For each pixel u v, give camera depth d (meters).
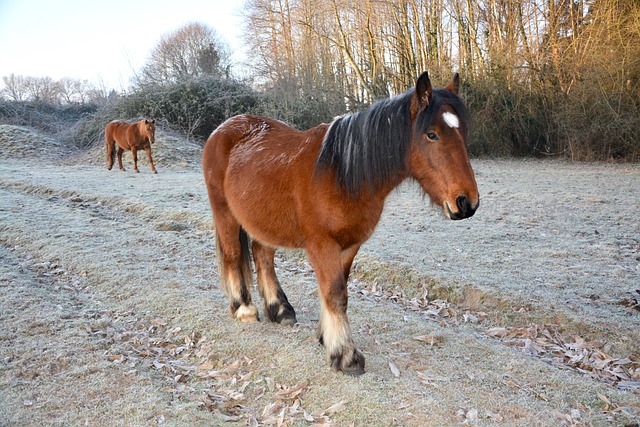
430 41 23.41
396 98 3.24
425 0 23.39
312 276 5.96
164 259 6.29
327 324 3.50
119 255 6.29
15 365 3.56
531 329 4.51
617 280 5.55
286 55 26.70
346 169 3.23
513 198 10.22
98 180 12.71
